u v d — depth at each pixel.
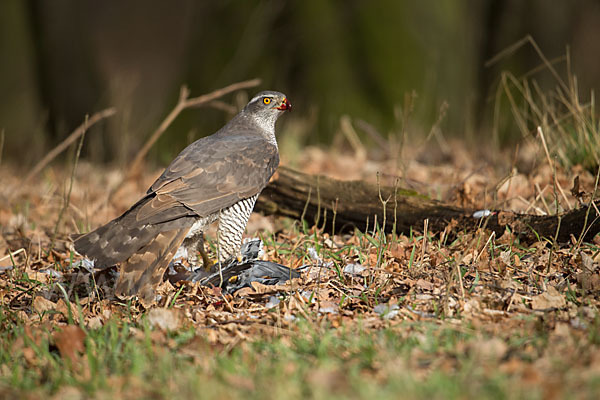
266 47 23.33
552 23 23.75
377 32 22.62
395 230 10.14
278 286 8.73
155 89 42.91
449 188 12.51
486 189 11.08
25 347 7.32
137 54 44.88
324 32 22.88
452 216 10.25
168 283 9.10
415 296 8.21
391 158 16.56
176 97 23.89
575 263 8.86
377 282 8.85
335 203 10.88
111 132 23.03
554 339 6.76
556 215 9.71
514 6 23.88
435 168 14.99
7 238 12.15
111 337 7.19
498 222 9.86
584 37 31.52
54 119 26.94
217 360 6.64
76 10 26.72
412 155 14.68
